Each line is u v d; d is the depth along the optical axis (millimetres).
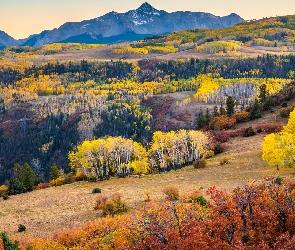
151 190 58312
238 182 52688
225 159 71312
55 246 34188
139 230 24531
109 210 46688
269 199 23172
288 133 56156
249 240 20859
